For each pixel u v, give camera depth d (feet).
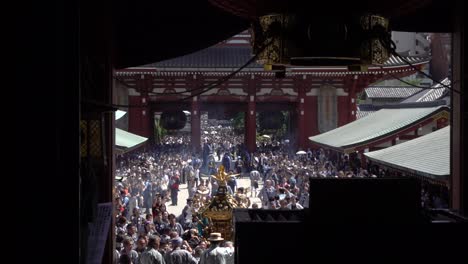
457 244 31.27
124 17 52.54
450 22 49.08
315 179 31.76
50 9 25.93
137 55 53.47
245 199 70.54
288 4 34.45
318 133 215.31
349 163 161.99
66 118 26.21
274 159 183.73
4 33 25.82
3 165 25.96
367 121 177.47
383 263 31.24
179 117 83.82
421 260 31.37
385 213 31.71
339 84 213.46
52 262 26.03
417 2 34.78
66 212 26.17
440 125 138.00
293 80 213.87
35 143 26.07
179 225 74.64
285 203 84.53
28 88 25.99
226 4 36.65
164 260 51.21
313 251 31.24
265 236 31.40
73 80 26.27
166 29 52.80
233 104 221.46
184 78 211.20
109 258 49.08
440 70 301.22
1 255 25.85
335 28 34.09
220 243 52.70
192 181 144.05
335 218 31.50
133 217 81.25
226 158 192.44
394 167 95.30
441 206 92.17
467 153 44.73
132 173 128.57
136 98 209.97
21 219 25.99
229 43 226.58
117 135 128.77
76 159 26.30
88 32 46.32
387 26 35.94
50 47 26.02
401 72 193.16
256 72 208.33
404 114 157.69
